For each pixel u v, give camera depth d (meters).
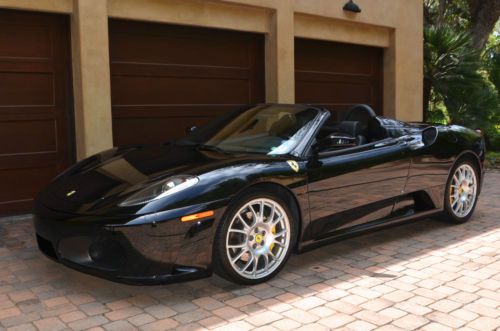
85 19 5.73
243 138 4.26
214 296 3.41
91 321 3.04
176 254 3.22
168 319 3.06
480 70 13.20
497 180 8.63
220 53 7.28
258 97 7.75
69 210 3.39
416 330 2.91
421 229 5.16
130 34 6.43
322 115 4.22
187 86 6.98
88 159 4.34
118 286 3.60
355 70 9.21
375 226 4.39
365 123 4.85
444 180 5.01
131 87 6.48
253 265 3.59
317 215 3.90
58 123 5.98
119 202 3.27
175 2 6.58
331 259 4.21
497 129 14.45
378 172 4.36
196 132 4.76
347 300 3.35
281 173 3.65
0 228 5.19
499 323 3.00
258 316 3.10
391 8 9.21
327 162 4.00
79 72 5.80
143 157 4.04
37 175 5.89
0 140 5.62
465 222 5.40
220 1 6.89
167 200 3.22
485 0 14.18
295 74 8.30
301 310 3.19
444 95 11.65
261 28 7.49
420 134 4.94
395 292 3.48
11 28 5.61
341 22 8.59
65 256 3.38
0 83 5.58
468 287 3.58
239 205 3.44
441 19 15.52
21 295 3.45
